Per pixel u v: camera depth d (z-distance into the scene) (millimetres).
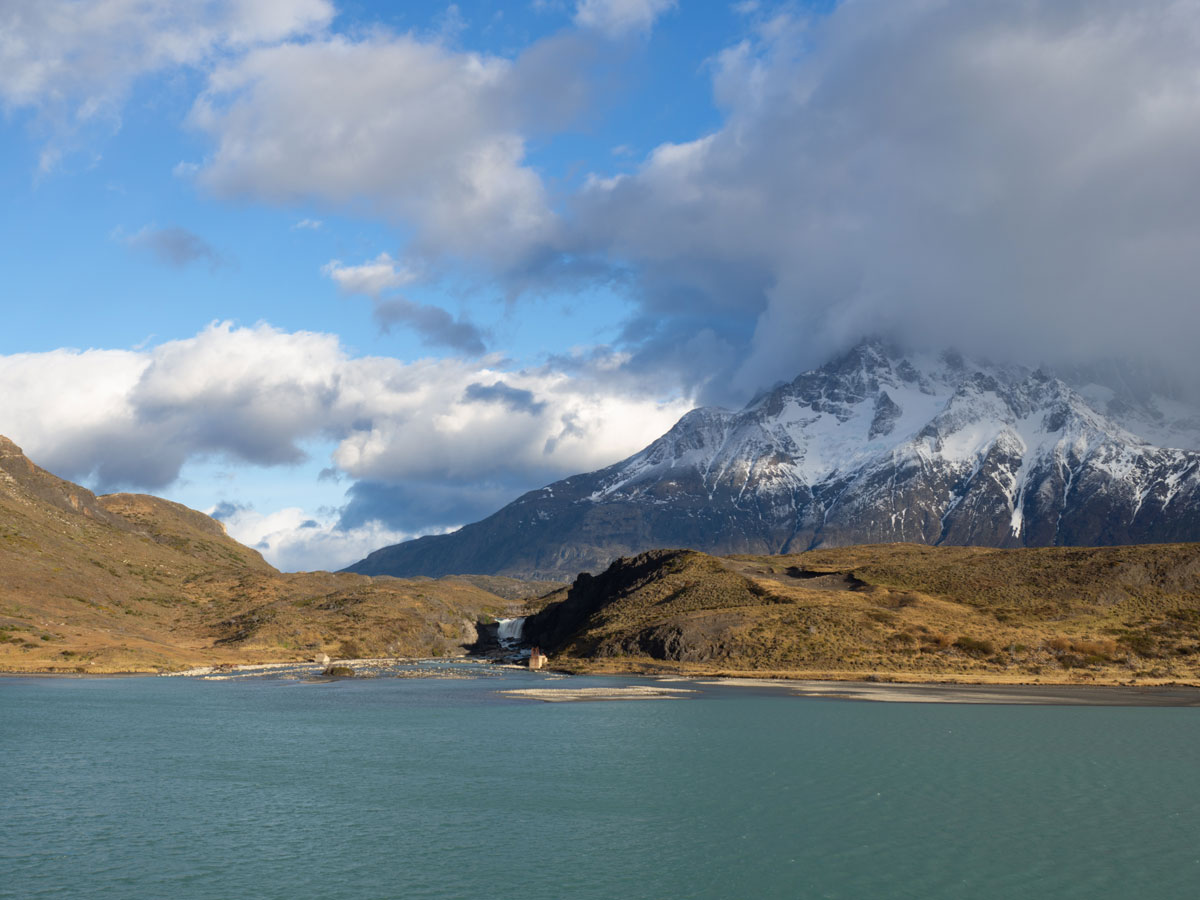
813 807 58938
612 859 48656
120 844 51031
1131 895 43375
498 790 64000
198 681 146625
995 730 90125
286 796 62281
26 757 75250
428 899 43000
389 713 104562
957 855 49062
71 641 169875
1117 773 68875
